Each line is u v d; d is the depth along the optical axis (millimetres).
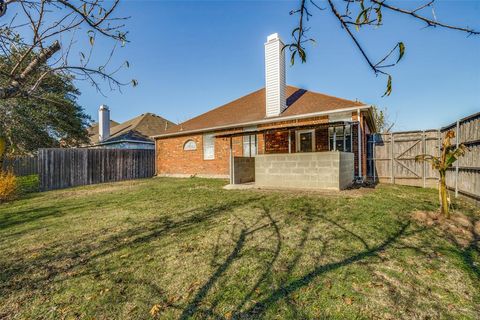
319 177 7211
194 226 4121
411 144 9016
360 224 3906
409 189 7527
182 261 2854
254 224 4102
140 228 4141
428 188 7945
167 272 2619
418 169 8844
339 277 2395
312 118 10336
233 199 6273
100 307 2086
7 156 9797
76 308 2088
